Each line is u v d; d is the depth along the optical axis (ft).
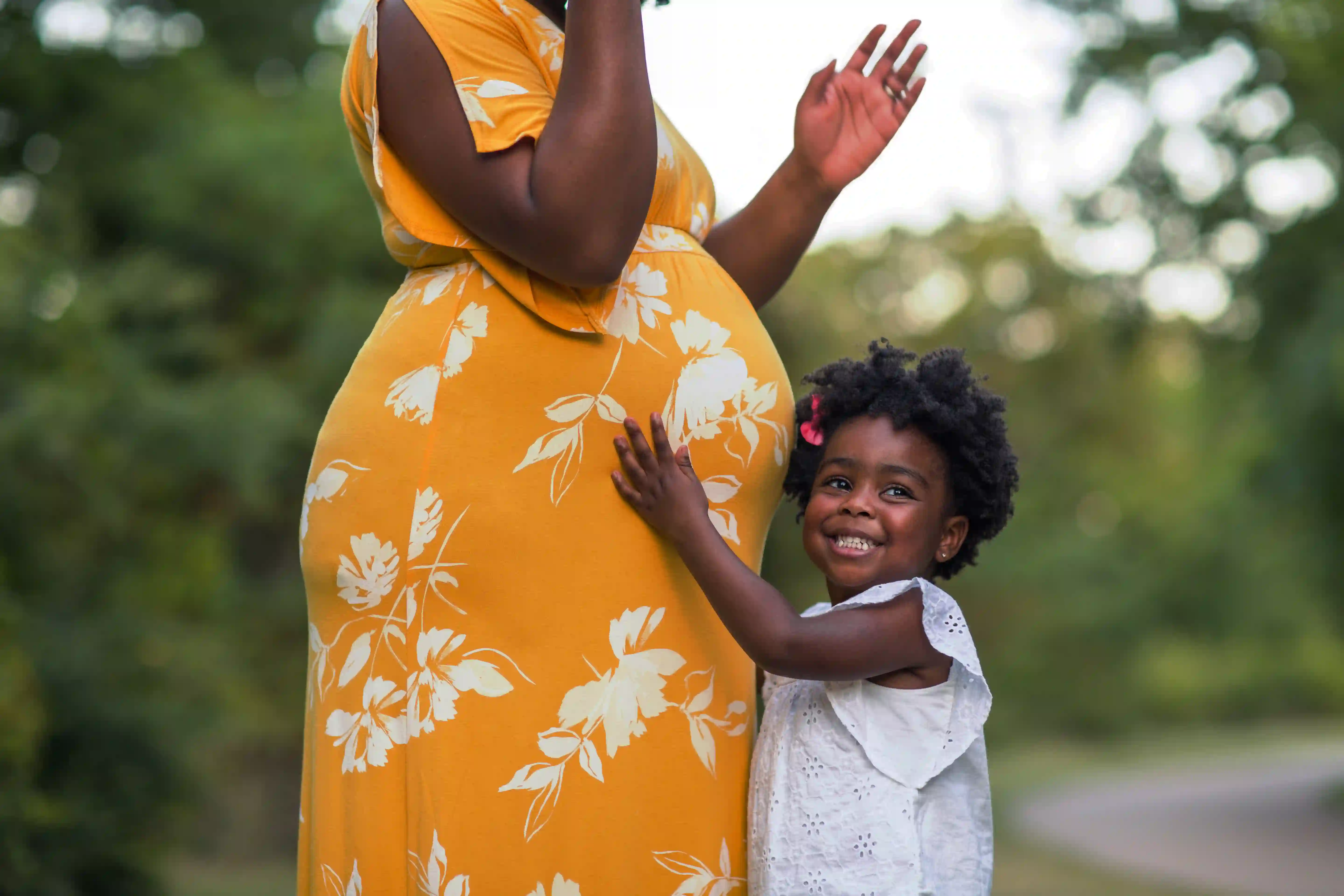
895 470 6.20
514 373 5.17
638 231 5.01
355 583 5.25
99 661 26.53
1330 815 63.87
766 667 5.43
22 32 38.24
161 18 46.50
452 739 5.04
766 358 5.74
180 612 32.42
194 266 45.65
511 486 5.15
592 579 5.21
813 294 50.98
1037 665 113.09
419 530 5.15
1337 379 41.91
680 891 5.29
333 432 5.39
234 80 49.47
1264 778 85.15
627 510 5.31
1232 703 128.16
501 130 5.00
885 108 6.63
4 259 27.48
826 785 5.75
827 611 6.32
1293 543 55.62
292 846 49.19
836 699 5.84
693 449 5.45
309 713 5.51
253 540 48.65
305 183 45.27
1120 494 120.26
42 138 41.78
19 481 26.03
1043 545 117.08
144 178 42.68
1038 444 124.26
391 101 5.15
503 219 4.95
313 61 55.26
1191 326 50.60
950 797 5.85
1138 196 47.11
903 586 5.88
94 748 26.27
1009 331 128.47
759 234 6.68
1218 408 58.95
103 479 28.19
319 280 47.39
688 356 5.47
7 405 26.53
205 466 33.09
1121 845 54.29
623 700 5.21
